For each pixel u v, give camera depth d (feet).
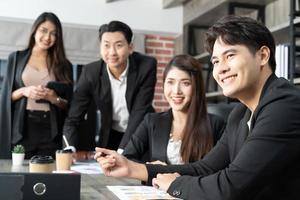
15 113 7.64
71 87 7.97
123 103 8.00
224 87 3.49
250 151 3.16
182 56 6.07
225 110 6.63
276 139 3.12
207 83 12.90
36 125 7.54
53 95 7.51
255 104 3.58
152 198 3.47
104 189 4.01
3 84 7.89
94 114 11.30
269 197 3.27
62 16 13.69
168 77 5.99
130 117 7.81
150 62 8.12
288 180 3.23
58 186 2.99
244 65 3.34
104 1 14.14
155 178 3.98
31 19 13.39
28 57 7.98
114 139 8.23
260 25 3.39
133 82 7.87
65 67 8.07
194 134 5.68
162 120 6.09
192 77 5.85
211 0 12.55
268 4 12.05
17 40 13.43
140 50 14.62
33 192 2.94
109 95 7.93
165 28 14.83
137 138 6.15
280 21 11.30
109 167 4.28
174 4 14.73
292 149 3.13
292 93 3.29
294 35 8.66
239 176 3.14
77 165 5.98
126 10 14.42
